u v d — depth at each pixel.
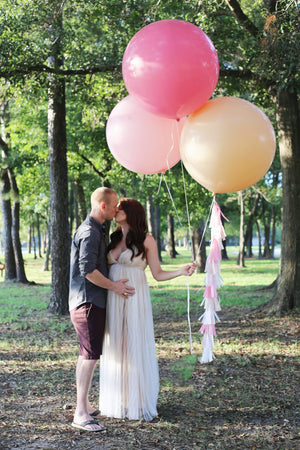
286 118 8.81
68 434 3.75
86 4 9.49
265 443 3.60
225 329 8.14
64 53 10.00
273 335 7.47
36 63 8.70
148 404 4.07
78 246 4.02
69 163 18.67
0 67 8.27
